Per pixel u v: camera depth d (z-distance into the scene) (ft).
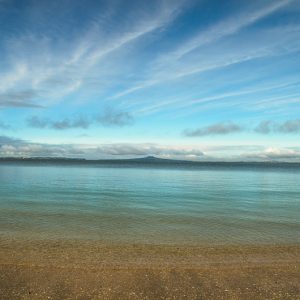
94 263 46.68
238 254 53.11
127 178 282.15
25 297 34.86
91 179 260.21
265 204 119.03
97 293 36.27
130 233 69.46
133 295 35.96
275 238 65.72
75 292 36.42
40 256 50.16
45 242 60.18
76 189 169.89
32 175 303.27
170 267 45.21
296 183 238.27
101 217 88.58
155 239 64.13
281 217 91.04
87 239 63.41
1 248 54.90
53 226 75.77
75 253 52.42
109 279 40.34
